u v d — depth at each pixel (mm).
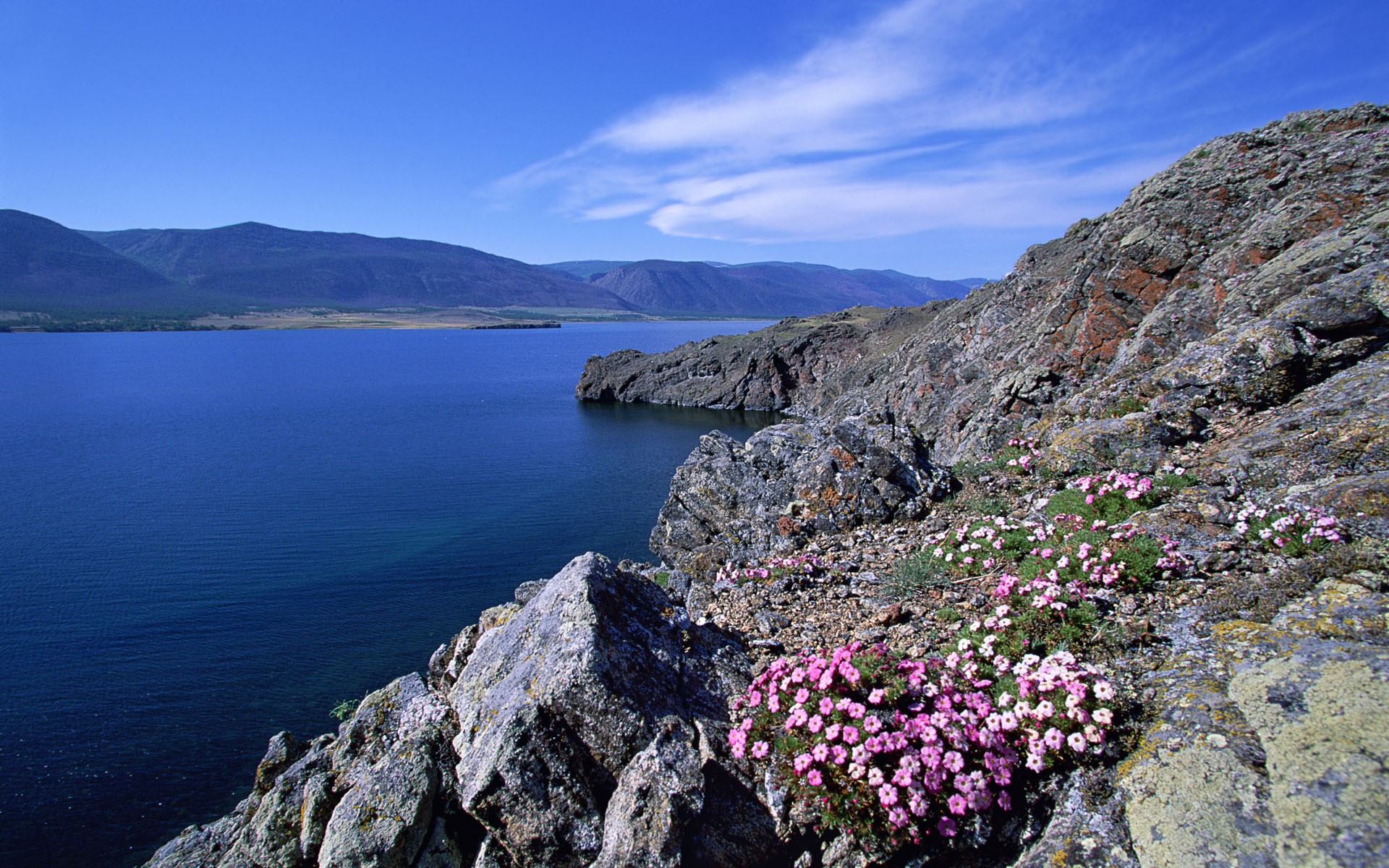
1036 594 7527
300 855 8156
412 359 196750
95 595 30141
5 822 17094
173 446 66625
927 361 44094
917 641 8078
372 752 8203
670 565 16016
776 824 5961
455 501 45344
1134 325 20734
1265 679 5332
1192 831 4559
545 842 6207
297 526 39969
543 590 8477
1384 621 5480
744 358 101125
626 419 86688
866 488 13547
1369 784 4188
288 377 143500
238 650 25156
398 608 28594
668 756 6059
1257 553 7469
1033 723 5625
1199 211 19766
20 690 22531
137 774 18750
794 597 10375
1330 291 12219
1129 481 10227
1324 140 18531
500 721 6812
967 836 5309
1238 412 11953
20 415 88562
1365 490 7227
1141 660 6359
